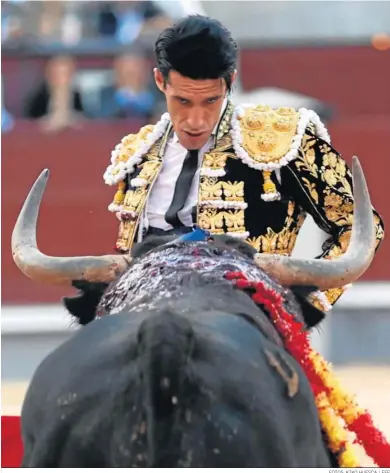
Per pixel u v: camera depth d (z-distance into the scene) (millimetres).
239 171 8242
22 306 24297
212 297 6477
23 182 24812
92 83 26500
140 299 6555
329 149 8375
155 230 8312
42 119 25984
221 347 5668
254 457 5473
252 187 8250
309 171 8297
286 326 6715
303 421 5910
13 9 27281
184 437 5387
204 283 6648
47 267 7496
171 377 5277
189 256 6934
